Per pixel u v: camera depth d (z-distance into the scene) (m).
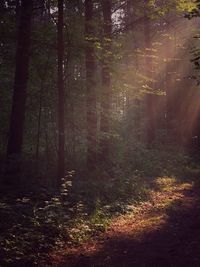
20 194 13.71
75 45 17.17
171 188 19.02
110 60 18.23
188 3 17.53
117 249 10.39
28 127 19.23
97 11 20.69
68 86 18.34
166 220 13.20
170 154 27.23
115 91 19.45
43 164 18.28
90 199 14.34
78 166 18.77
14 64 19.38
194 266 8.84
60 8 14.98
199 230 11.71
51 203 12.77
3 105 19.95
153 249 10.27
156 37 33.91
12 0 20.59
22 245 9.62
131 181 18.16
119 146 23.52
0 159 17.72
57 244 10.35
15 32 17.80
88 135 18.23
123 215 13.69
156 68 34.72
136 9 20.78
